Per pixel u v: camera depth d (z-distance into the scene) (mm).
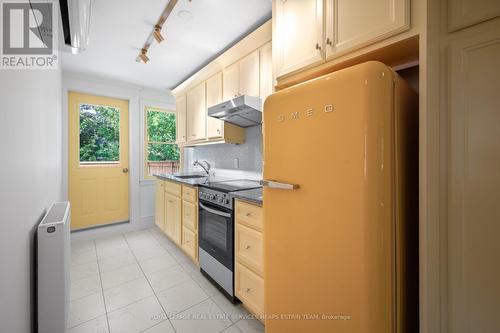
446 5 929
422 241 917
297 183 1103
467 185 876
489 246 839
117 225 3496
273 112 1216
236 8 1761
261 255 1511
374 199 871
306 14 1325
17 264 911
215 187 2023
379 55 1127
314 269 1042
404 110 1029
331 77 976
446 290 917
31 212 1124
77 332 1509
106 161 3473
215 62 2473
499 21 827
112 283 2105
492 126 837
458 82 898
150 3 1690
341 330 954
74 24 1412
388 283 901
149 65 2799
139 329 1549
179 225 2688
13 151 859
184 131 3324
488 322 844
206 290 2004
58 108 2498
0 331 741
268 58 1908
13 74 862
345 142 929
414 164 1104
